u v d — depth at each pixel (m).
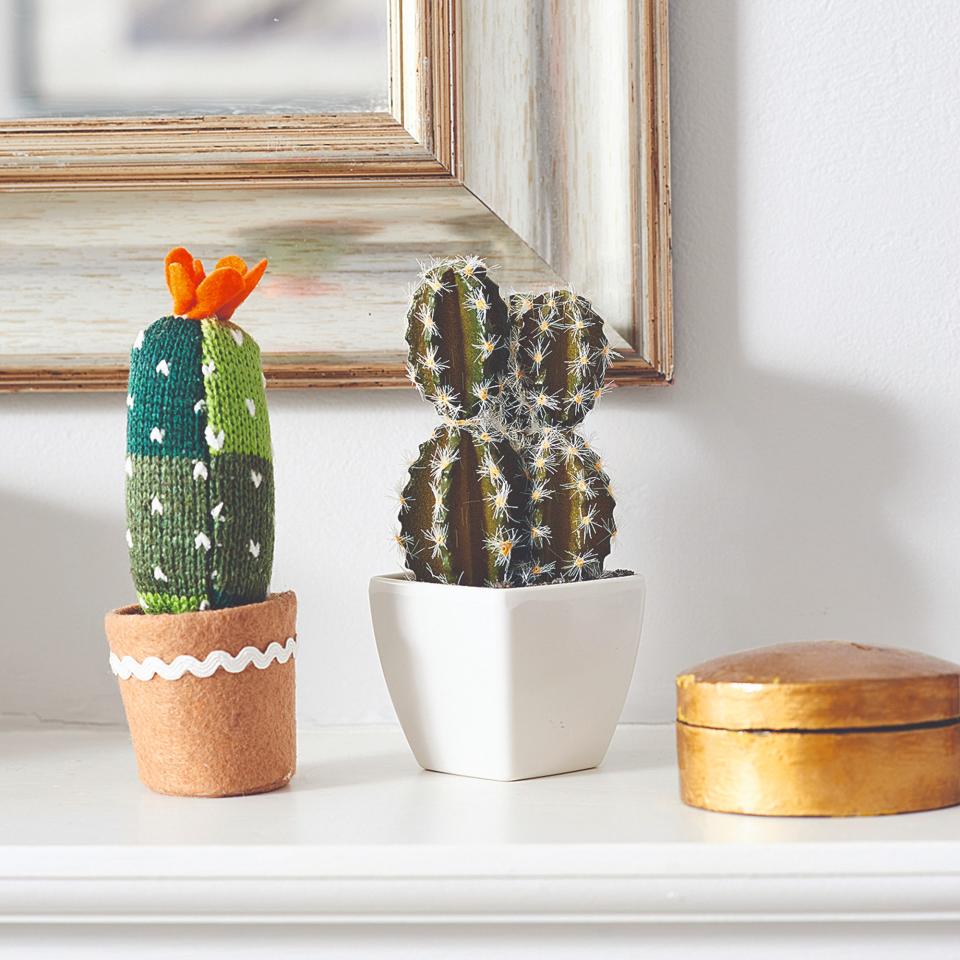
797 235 0.76
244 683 0.59
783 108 0.76
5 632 0.78
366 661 0.78
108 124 0.75
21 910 0.49
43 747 0.72
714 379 0.76
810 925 0.49
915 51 0.76
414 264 0.75
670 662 0.77
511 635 0.59
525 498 0.63
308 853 0.49
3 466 0.78
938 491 0.76
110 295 0.76
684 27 0.76
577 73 0.75
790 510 0.76
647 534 0.77
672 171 0.76
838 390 0.76
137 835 0.51
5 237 0.75
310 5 0.75
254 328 0.76
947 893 0.47
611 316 0.75
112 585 0.78
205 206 0.76
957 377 0.76
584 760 0.64
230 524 0.58
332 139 0.75
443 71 0.75
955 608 0.76
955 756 0.53
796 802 0.52
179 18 0.75
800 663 0.54
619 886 0.48
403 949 0.50
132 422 0.58
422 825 0.52
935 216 0.76
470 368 0.62
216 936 0.50
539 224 0.75
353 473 0.77
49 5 0.75
